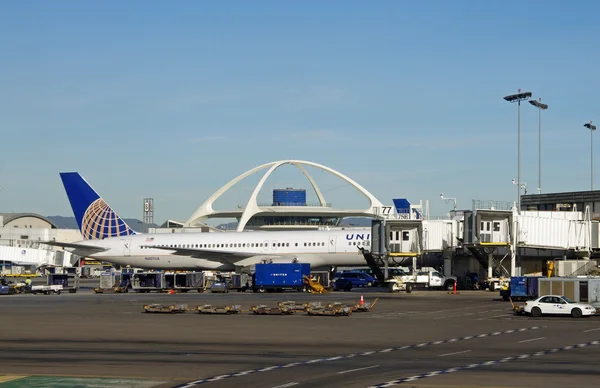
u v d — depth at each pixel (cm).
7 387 2875
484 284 10344
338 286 10881
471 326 5350
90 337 4706
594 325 5419
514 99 11806
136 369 3334
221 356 3775
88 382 2983
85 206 13000
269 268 10406
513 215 9756
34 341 4481
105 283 11306
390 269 11481
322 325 5469
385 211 14200
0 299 9244
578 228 10194
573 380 2966
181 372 3244
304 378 3070
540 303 6128
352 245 11181
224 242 11912
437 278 10044
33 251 17700
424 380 2984
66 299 9131
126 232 12925
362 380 3008
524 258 10612
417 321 5766
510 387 2809
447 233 10344
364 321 5791
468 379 3003
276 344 4306
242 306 7488
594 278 6831
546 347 4100
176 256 12194
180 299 8825
